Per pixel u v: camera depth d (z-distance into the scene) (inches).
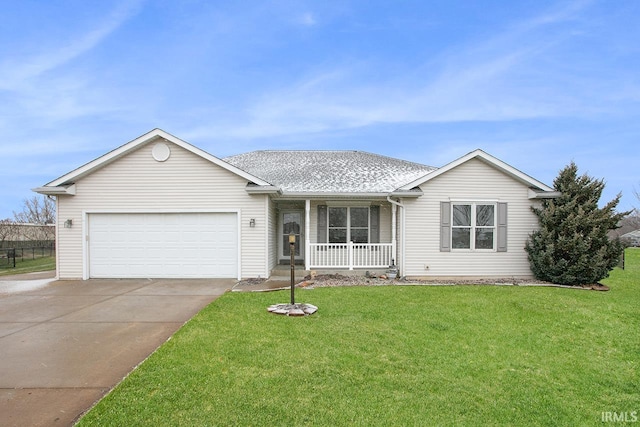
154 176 470.0
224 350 207.8
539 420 152.9
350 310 303.3
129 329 251.1
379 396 162.9
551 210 459.5
